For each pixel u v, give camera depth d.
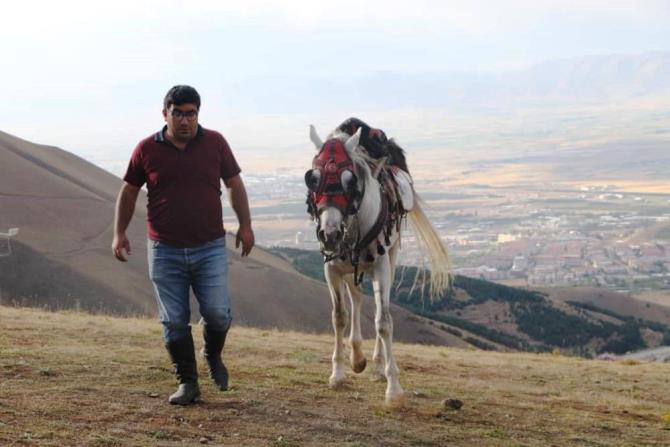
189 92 8.12
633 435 9.42
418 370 13.01
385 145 11.23
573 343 92.06
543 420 9.70
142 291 62.31
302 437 7.92
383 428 8.49
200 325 17.03
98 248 70.38
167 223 8.32
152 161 8.26
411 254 99.75
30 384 8.74
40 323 14.44
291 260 103.81
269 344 14.45
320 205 9.44
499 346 70.38
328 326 65.44
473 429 8.90
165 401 8.55
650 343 96.62
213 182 8.38
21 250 64.06
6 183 81.12
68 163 104.19
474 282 102.62
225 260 8.58
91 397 8.45
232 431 7.86
